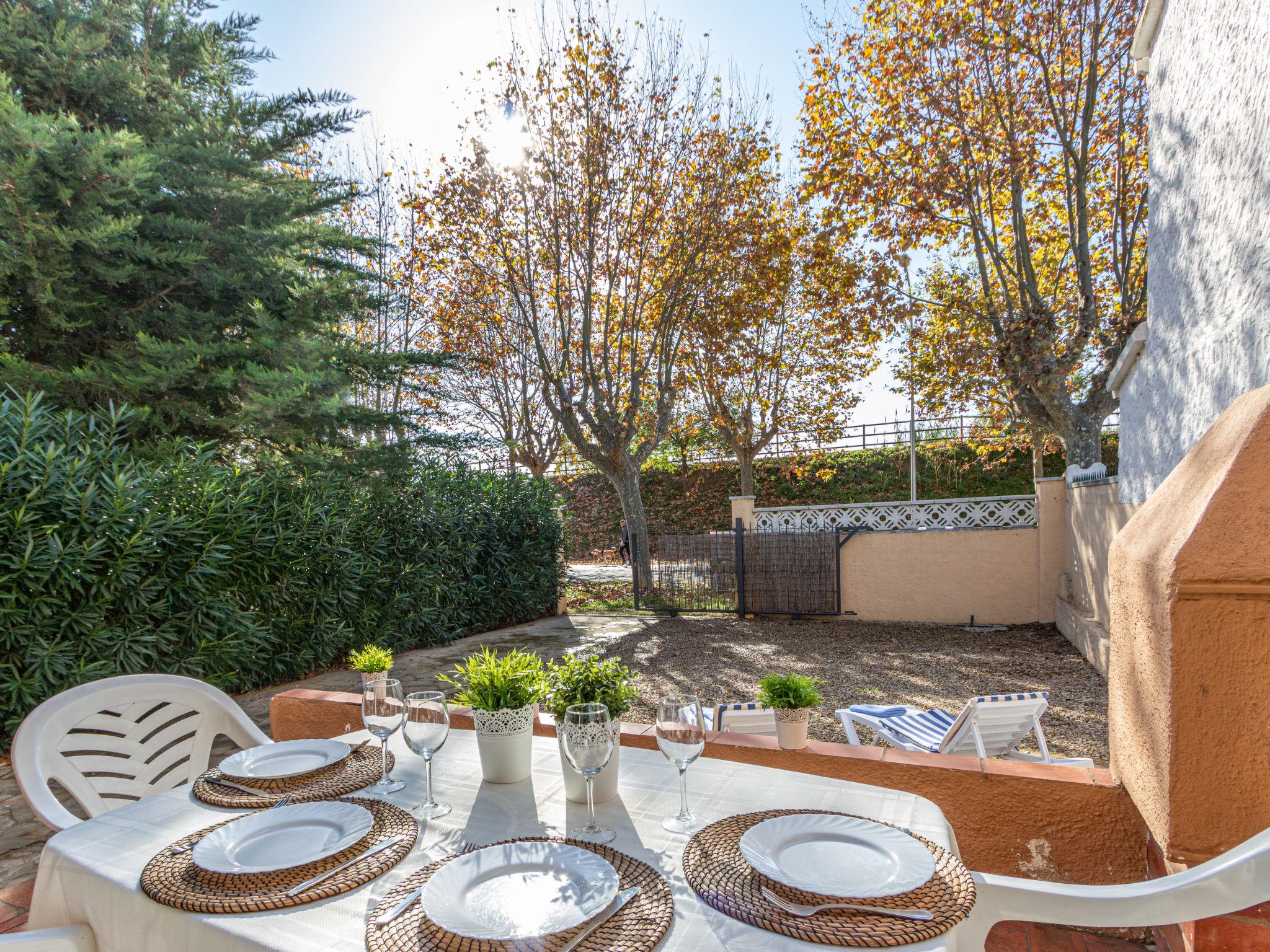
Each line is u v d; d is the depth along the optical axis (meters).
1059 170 10.97
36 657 5.02
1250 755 1.64
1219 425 2.11
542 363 12.84
